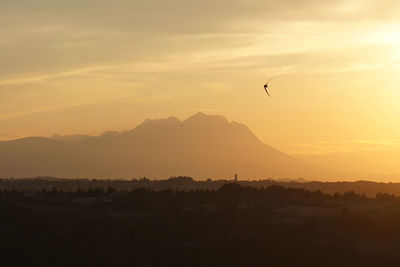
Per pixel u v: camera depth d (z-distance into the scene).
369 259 48.16
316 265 47.88
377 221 54.62
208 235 54.00
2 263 49.56
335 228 53.69
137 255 51.44
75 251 51.38
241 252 50.03
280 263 48.03
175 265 49.44
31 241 53.31
